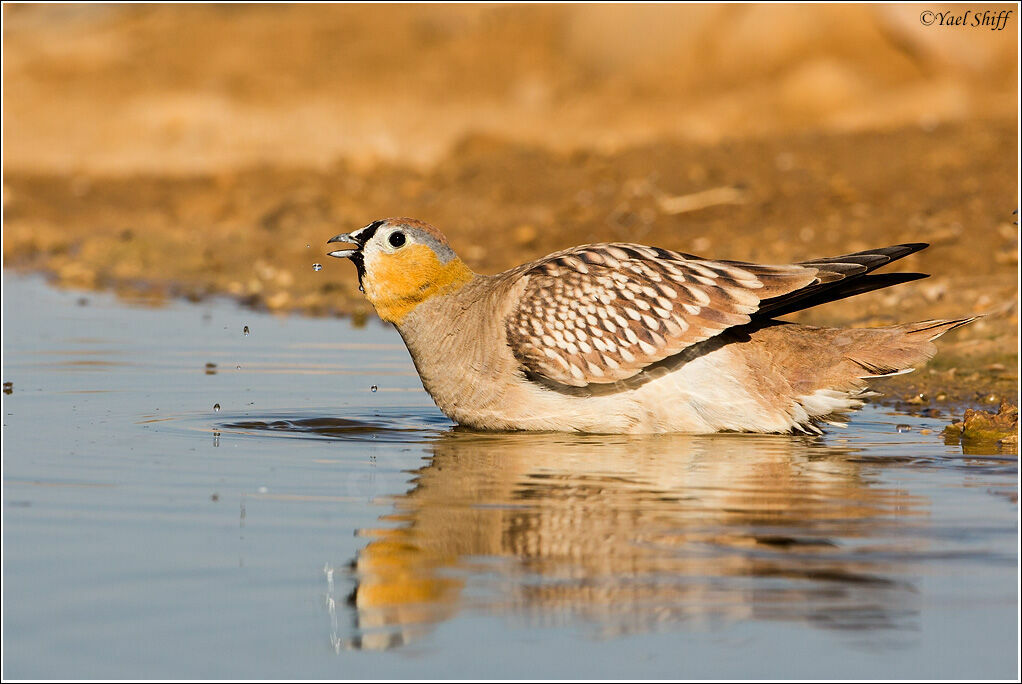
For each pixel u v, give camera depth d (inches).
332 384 647.1
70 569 354.6
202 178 1606.8
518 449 500.4
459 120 1870.1
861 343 529.3
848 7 1854.1
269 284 1055.6
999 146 1201.4
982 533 379.9
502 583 340.5
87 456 486.3
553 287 523.8
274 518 400.8
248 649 305.3
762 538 376.2
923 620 314.7
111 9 2353.6
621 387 523.2
